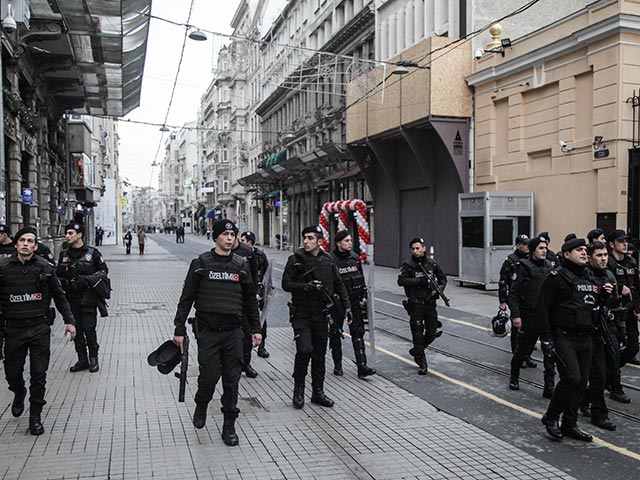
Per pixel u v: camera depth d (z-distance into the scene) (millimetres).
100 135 55281
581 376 5465
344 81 34469
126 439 5523
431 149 23219
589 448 5336
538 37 17750
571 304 5480
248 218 65875
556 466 4926
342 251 7941
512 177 19047
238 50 69875
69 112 29969
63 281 7926
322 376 6680
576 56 16312
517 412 6406
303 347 6426
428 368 8406
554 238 17281
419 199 24938
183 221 123125
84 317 7992
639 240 14062
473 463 4992
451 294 16812
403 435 5688
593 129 15656
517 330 7594
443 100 20750
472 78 20594
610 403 6688
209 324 5422
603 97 15289
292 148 46875
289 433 5738
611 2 14930
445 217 22672
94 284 7957
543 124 17797
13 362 5766
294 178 45938
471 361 8766
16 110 17375
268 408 6555
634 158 14305
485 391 7215
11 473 4742
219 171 79500
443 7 23188
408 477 4711
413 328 8117
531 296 7020
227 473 4773
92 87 25266
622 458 5094
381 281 21000
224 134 75938
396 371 8250
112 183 56844
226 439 5406
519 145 18703
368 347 9930
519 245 8055
